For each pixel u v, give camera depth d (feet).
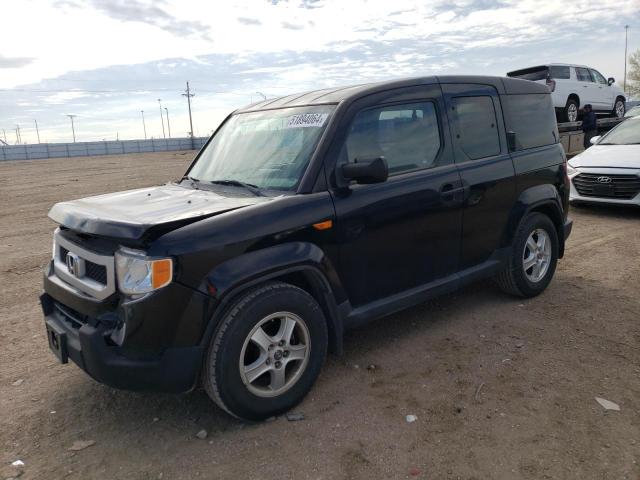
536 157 16.10
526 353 12.90
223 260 9.59
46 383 12.49
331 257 11.18
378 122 12.40
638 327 14.16
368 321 12.14
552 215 17.06
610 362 12.30
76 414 11.09
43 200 48.03
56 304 11.31
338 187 11.35
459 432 9.86
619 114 60.95
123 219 9.62
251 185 11.99
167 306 9.13
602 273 18.90
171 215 9.96
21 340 15.11
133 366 9.25
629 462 8.84
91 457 9.61
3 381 12.63
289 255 10.25
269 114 13.69
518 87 16.29
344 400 11.14
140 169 85.92
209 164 14.29
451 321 15.03
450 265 13.84
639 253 21.22
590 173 29.22
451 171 13.52
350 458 9.25
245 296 9.90
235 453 9.55
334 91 12.98
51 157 196.24
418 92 13.32
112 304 9.62
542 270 16.58
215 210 10.13
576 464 8.85
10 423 10.80
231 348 9.68
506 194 14.98
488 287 17.69
